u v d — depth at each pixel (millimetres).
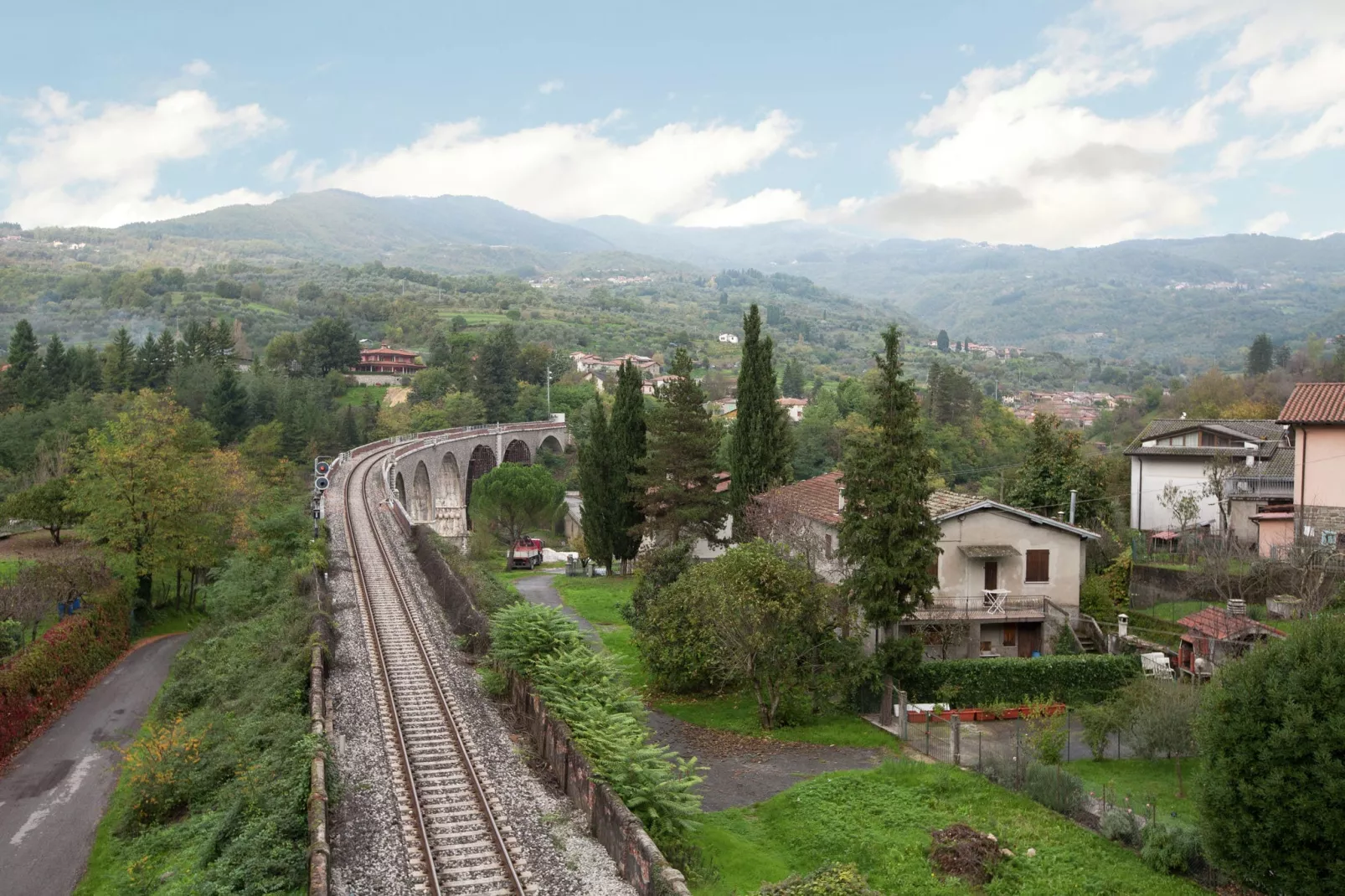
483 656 33531
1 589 43312
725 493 58125
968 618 37938
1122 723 28984
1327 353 178875
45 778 31938
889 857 21453
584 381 185875
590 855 19422
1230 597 41469
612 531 60906
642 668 38688
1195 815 24031
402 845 19625
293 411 112062
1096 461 66250
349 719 27344
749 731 32188
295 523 54750
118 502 54656
